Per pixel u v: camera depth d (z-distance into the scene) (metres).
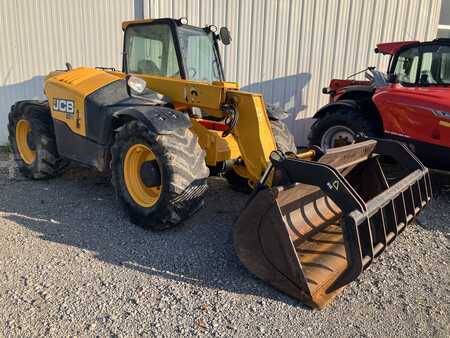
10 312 2.36
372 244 2.46
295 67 7.12
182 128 3.32
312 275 2.65
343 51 7.24
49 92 4.41
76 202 4.13
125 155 3.52
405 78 5.40
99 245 3.20
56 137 4.44
